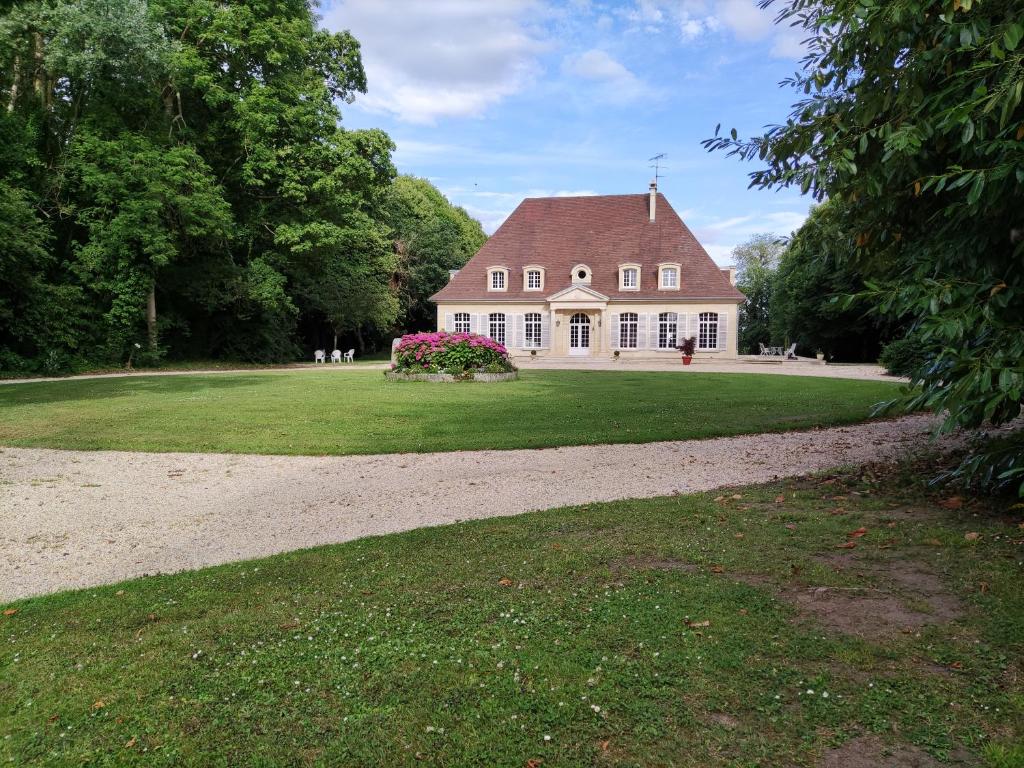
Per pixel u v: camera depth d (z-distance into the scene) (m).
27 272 22.69
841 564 3.92
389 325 51.88
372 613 3.51
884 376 22.50
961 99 4.24
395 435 10.12
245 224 29.69
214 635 3.33
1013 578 3.52
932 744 2.28
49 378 21.86
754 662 2.84
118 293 25.44
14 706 2.73
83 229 26.45
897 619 3.18
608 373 24.42
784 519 4.96
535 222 45.06
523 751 2.33
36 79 25.52
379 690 2.75
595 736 2.40
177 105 27.80
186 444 9.45
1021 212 4.25
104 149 23.98
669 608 3.40
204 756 2.35
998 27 3.84
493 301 42.69
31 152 23.56
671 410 12.73
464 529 5.18
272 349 34.12
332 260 32.56
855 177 5.05
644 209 44.19
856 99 4.88
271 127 26.59
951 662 2.78
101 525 5.80
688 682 2.71
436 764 2.29
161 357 28.38
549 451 8.89
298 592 3.92
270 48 26.98
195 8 25.45
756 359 37.28
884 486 5.79
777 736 2.36
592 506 5.75
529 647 3.05
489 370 19.81
